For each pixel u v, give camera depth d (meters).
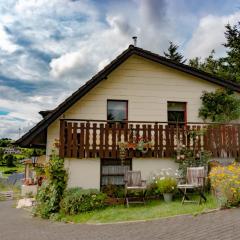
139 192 12.56
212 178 11.46
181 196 12.84
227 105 16.38
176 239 7.42
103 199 12.01
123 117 15.93
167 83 16.47
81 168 13.23
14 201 22.16
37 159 21.47
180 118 16.53
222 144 14.14
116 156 13.47
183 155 13.59
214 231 7.71
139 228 8.78
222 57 34.31
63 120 13.22
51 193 12.57
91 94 15.58
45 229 10.10
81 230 9.32
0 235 9.96
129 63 16.22
